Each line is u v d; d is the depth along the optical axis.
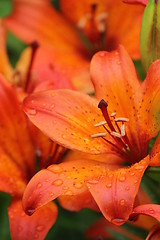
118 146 0.62
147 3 0.61
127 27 0.76
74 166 0.59
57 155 0.65
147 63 0.62
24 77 0.75
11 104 0.65
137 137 0.62
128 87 0.62
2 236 0.74
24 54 0.76
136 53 0.71
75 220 0.74
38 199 0.56
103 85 0.62
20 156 0.66
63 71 0.72
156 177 0.60
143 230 0.65
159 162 0.57
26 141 0.66
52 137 0.59
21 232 0.60
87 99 0.61
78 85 0.71
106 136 0.62
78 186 0.57
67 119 0.60
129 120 0.62
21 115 0.65
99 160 0.63
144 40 0.62
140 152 0.62
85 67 0.74
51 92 0.61
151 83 0.60
